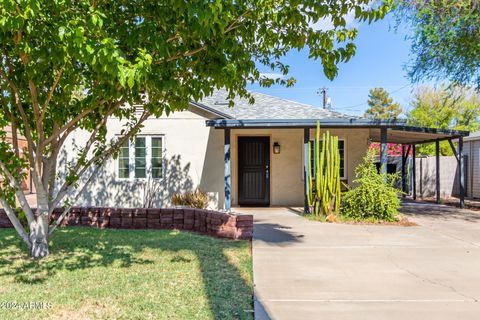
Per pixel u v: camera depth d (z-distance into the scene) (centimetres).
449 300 391
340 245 655
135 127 609
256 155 1298
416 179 1714
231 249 611
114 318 336
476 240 701
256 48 581
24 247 624
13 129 564
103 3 432
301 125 1030
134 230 789
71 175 597
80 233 745
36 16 337
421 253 598
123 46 443
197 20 365
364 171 961
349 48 463
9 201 582
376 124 1019
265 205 1281
